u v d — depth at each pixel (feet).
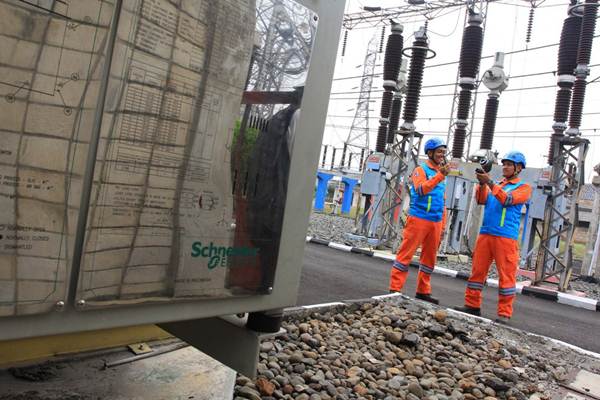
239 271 6.40
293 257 7.19
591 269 43.55
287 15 6.53
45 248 4.56
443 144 23.12
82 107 4.65
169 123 5.36
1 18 4.11
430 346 15.70
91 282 4.92
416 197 22.93
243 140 6.18
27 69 4.28
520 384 13.61
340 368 12.53
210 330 7.69
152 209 5.35
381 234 45.65
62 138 4.56
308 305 18.06
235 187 6.18
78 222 4.78
